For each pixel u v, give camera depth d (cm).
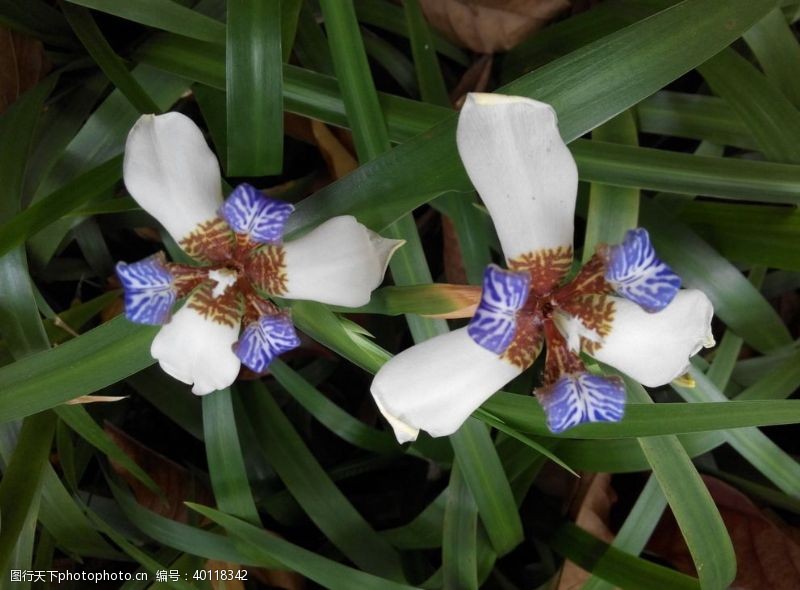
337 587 32
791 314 39
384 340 37
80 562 35
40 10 35
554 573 36
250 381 36
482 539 34
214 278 28
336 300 28
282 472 35
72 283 38
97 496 36
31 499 31
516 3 37
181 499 37
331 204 30
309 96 33
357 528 35
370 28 40
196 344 28
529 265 27
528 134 26
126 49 35
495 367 27
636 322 27
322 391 39
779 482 34
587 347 28
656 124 36
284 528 37
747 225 35
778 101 33
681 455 31
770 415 29
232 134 32
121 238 38
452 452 35
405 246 32
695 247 35
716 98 35
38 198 33
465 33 38
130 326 30
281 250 28
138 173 27
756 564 35
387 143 32
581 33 36
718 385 35
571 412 27
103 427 36
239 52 31
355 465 37
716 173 32
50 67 36
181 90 34
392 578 34
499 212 27
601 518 36
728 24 30
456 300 29
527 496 37
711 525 31
